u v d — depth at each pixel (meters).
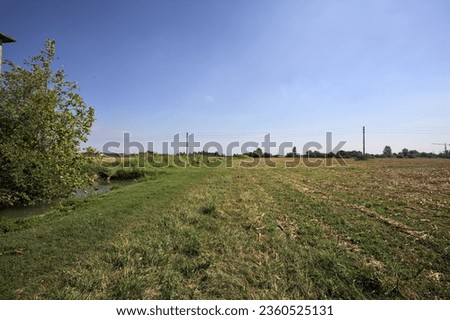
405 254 6.29
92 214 11.16
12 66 15.73
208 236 7.91
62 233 8.67
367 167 40.34
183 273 5.68
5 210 15.16
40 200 15.90
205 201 13.38
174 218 10.06
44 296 5.06
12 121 14.20
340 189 16.53
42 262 6.53
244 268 5.73
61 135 16.55
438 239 7.07
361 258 6.11
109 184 28.94
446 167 37.88
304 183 20.58
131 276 5.37
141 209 11.77
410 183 19.31
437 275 5.27
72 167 17.59
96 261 6.32
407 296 4.74
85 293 5.00
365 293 4.88
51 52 17.44
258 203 12.64
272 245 7.05
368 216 9.66
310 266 5.80
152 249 6.77
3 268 6.23
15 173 13.68
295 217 9.78
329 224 8.82
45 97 15.87
